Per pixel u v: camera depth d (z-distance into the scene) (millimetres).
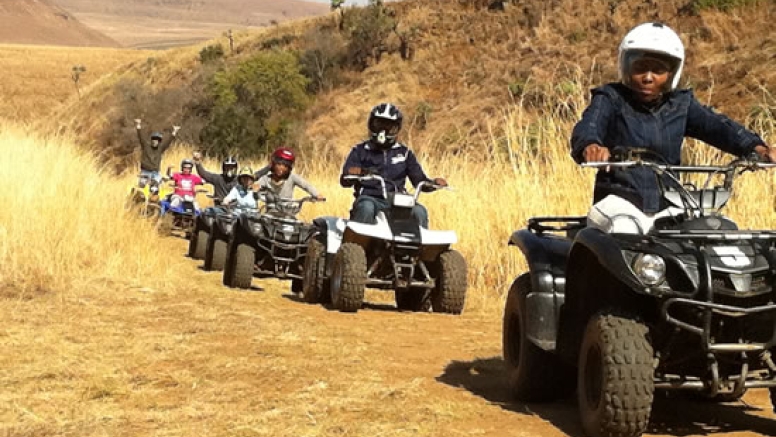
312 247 9688
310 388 5512
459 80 54250
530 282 5301
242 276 10625
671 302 4086
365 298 10344
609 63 42906
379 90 56844
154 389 5508
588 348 4426
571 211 10250
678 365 4449
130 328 7402
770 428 4789
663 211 4520
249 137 50750
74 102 62781
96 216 11648
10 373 5844
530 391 5195
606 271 4629
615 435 4242
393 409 5051
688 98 4879
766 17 39281
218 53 72188
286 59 58656
